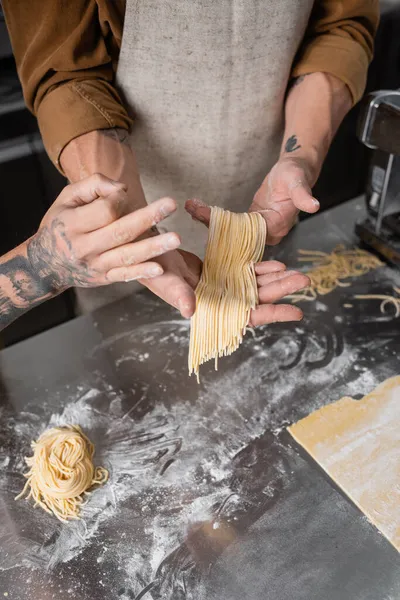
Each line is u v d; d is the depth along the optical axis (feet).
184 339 3.76
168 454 3.13
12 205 5.79
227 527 2.80
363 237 4.40
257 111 3.81
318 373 3.51
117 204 2.30
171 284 2.46
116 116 3.34
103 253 2.37
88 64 3.32
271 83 3.69
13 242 6.01
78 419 3.33
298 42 3.64
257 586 2.59
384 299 4.00
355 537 2.74
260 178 4.30
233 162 4.05
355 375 3.50
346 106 3.73
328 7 3.71
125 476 3.04
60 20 3.17
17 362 3.66
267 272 3.02
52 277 2.67
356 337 3.74
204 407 3.35
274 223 3.17
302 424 3.22
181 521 2.83
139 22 3.24
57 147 3.24
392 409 3.28
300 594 2.56
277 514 2.84
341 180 8.14
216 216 3.04
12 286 2.72
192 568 2.66
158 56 3.42
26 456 3.17
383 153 3.91
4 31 5.23
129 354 3.68
